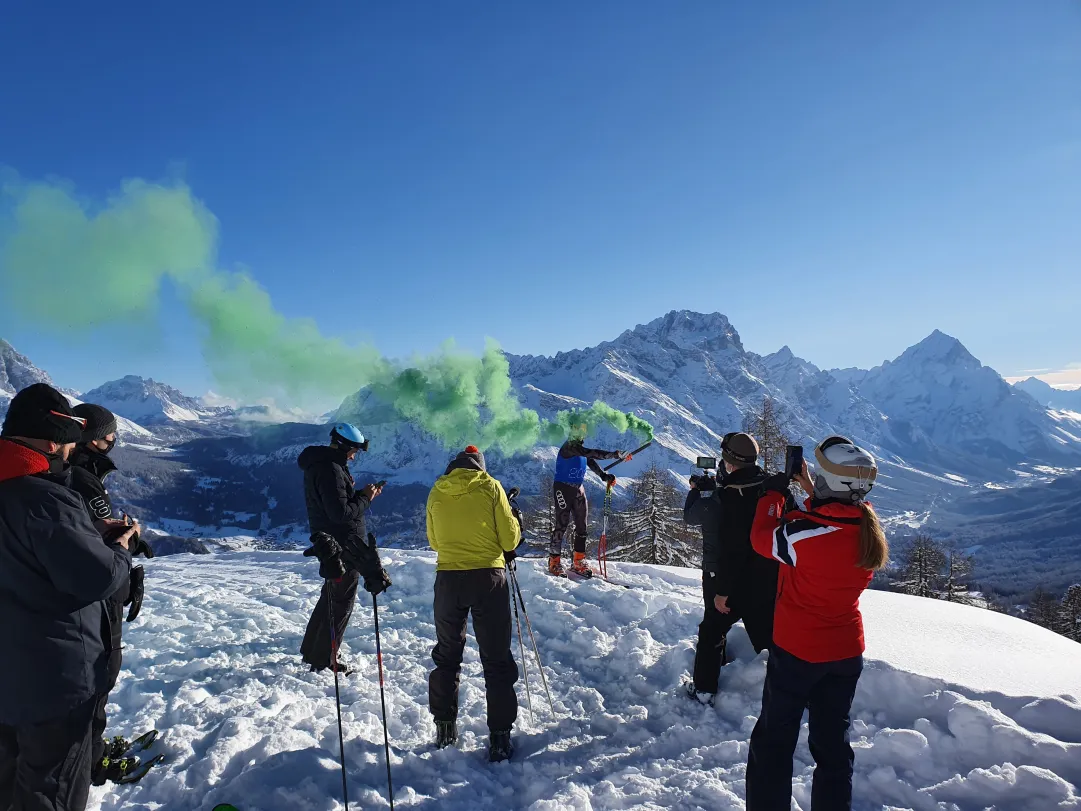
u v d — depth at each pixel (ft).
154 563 34.47
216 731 12.08
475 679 15.49
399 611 21.49
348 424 15.35
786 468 10.77
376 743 11.91
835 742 9.16
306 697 14.24
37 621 7.54
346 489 14.88
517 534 12.58
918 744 10.75
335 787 10.33
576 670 16.48
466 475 12.53
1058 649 14.46
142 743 11.70
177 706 13.37
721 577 12.97
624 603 20.25
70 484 8.77
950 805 9.70
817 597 9.21
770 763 9.34
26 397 7.73
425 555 30.86
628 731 12.91
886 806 9.94
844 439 9.46
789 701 9.33
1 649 7.41
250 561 33.91
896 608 17.71
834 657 9.08
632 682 15.21
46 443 7.89
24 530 7.35
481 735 12.77
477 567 12.23
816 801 9.07
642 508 87.15
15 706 7.43
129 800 10.12
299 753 10.89
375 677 15.62
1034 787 9.51
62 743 7.86
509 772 11.51
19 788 7.70
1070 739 10.57
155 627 19.89
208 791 10.18
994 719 10.59
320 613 15.79
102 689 8.27
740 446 13.01
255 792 9.91
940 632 15.38
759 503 10.46
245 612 21.66
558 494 24.44
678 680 14.84
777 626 9.58
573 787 10.62
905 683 12.19
